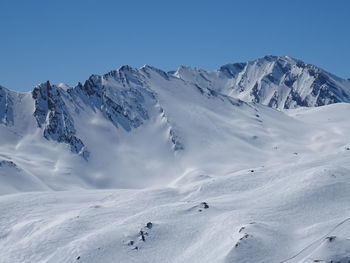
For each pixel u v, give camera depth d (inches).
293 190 3727.9
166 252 3117.6
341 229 2962.6
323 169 3966.5
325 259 2576.3
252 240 2888.8
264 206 3555.6
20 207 4384.8
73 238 3516.2
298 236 3011.8
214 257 2866.6
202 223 3415.4
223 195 4148.6
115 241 3253.0
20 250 3474.4
